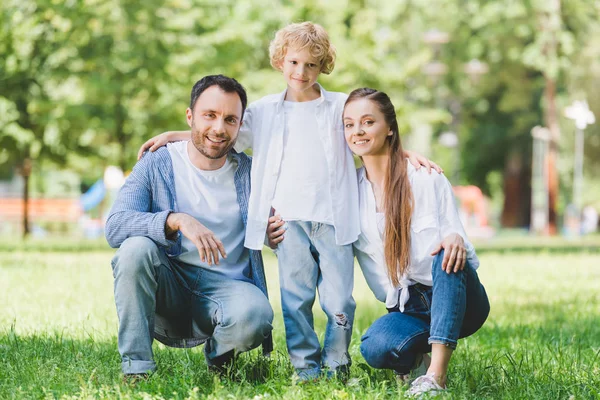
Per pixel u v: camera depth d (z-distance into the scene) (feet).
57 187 187.42
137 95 82.12
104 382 17.57
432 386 16.98
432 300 17.58
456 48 121.08
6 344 21.77
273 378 18.31
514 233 141.28
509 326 28.63
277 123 19.74
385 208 18.44
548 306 35.88
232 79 18.53
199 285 18.67
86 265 50.08
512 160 151.43
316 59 19.84
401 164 18.51
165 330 19.17
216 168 18.99
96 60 78.54
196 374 18.38
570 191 155.22
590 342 25.94
